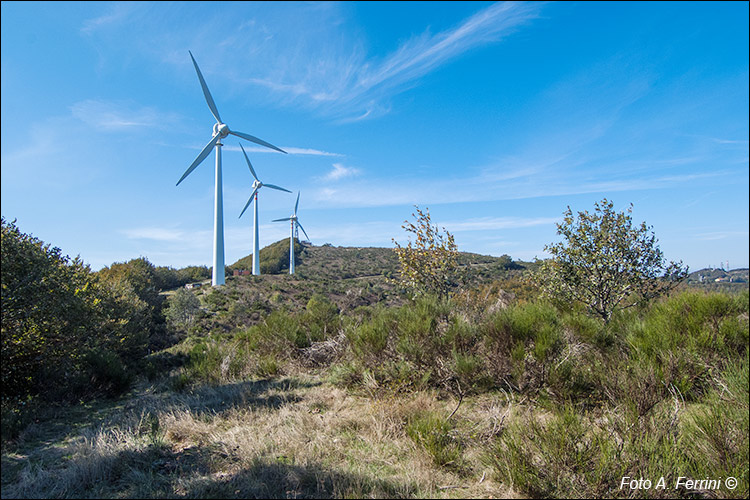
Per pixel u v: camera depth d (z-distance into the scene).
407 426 5.02
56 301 7.43
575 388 5.58
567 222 9.83
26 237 7.25
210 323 34.16
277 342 10.80
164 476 4.09
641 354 5.73
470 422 5.23
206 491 3.75
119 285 26.41
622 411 4.50
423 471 3.97
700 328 6.10
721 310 6.36
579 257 9.56
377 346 7.75
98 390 8.48
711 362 5.37
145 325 25.56
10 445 5.13
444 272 10.95
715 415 3.63
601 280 9.32
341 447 4.68
